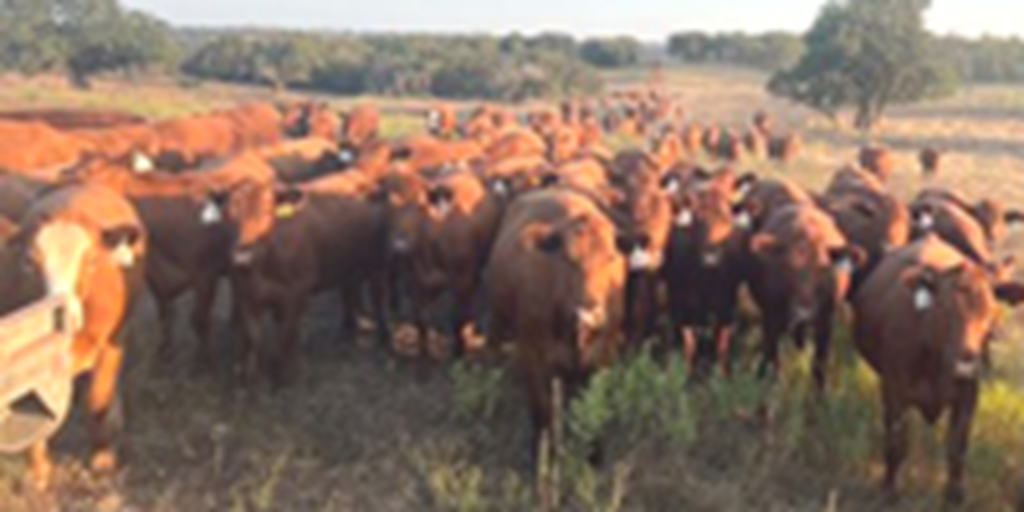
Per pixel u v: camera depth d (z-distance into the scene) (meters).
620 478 7.33
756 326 11.03
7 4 55.12
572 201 9.20
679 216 9.94
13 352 5.84
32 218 7.44
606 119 37.75
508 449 8.50
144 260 9.08
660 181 12.32
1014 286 7.56
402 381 10.12
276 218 9.44
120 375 9.26
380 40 81.94
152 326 11.07
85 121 18.08
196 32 131.50
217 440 8.46
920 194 14.07
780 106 59.53
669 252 9.99
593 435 7.77
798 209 10.40
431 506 7.64
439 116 27.53
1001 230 13.42
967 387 7.41
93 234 7.45
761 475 7.89
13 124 13.35
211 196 9.52
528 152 16.33
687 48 113.12
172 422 8.77
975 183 25.86
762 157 31.78
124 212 8.53
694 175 13.95
